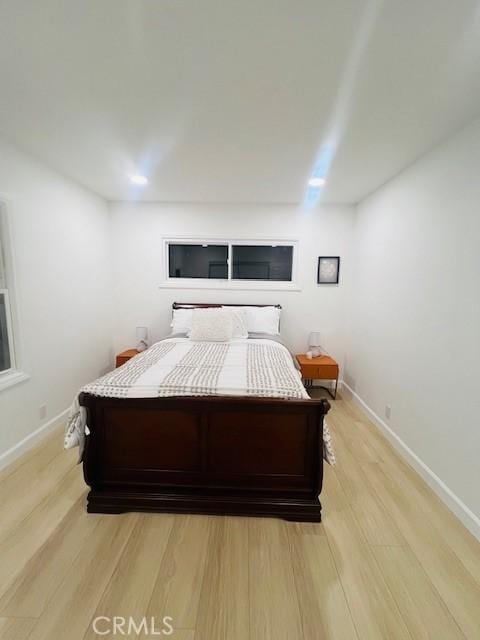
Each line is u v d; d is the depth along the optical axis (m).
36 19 1.11
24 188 2.25
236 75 1.39
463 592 1.28
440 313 1.94
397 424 2.44
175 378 1.84
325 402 1.58
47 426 2.53
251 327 3.40
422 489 1.93
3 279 2.16
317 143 2.04
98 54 1.27
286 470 1.67
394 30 1.13
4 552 1.43
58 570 1.34
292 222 3.57
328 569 1.37
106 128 1.89
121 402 1.66
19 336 2.22
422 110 1.64
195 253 3.74
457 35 1.14
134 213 3.59
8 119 1.79
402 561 1.42
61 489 1.87
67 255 2.80
